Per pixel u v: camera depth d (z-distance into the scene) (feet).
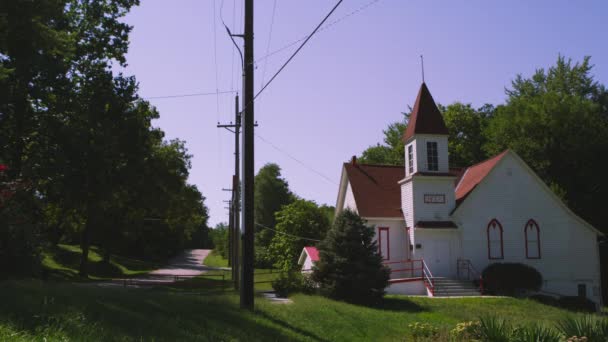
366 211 126.52
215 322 43.70
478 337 46.55
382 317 72.84
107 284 134.92
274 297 102.53
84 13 111.14
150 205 184.14
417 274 118.32
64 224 173.17
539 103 175.63
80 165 104.58
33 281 46.01
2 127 99.19
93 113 107.55
